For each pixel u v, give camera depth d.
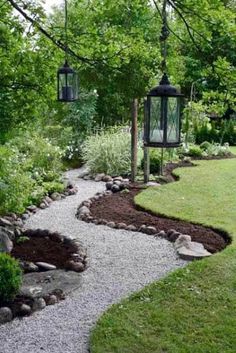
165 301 4.11
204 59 5.33
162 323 3.74
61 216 7.32
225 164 11.39
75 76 5.25
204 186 8.85
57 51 6.12
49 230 6.19
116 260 5.35
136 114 9.38
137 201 7.75
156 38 7.01
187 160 11.83
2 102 6.30
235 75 5.11
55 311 4.10
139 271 5.02
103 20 7.01
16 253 5.50
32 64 6.31
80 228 6.63
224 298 4.14
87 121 13.35
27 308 4.03
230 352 3.33
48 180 9.59
